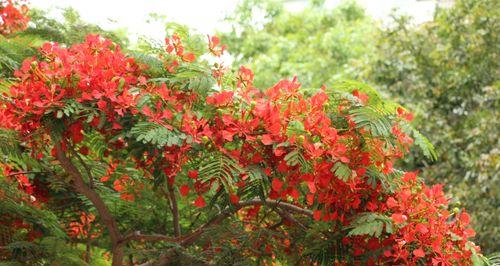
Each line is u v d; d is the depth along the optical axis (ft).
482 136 28.66
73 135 11.07
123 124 10.70
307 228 12.62
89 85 10.79
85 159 13.85
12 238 13.43
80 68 10.93
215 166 10.34
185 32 12.84
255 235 12.65
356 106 11.59
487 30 31.24
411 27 33.78
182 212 14.66
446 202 11.69
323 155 10.89
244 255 12.91
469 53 31.68
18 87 10.96
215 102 10.89
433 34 33.04
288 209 12.44
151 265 12.93
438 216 11.65
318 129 10.89
